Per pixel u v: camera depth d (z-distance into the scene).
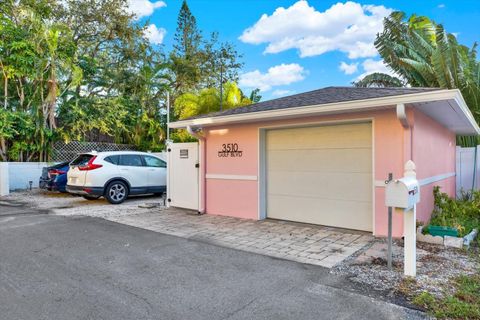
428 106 5.50
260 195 7.43
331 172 6.61
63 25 14.04
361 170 6.22
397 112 5.12
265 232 6.23
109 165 9.80
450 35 11.09
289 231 6.29
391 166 5.64
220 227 6.69
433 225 5.64
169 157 9.28
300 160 7.04
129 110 16.83
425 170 6.32
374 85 14.25
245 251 5.03
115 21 18.38
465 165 10.22
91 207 9.29
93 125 14.73
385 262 4.43
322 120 6.39
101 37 18.78
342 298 3.38
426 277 3.86
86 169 9.45
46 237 5.92
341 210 6.48
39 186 12.17
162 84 18.33
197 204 8.55
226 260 4.61
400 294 3.44
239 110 7.71
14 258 4.72
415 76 12.09
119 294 3.52
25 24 13.47
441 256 4.63
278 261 4.55
